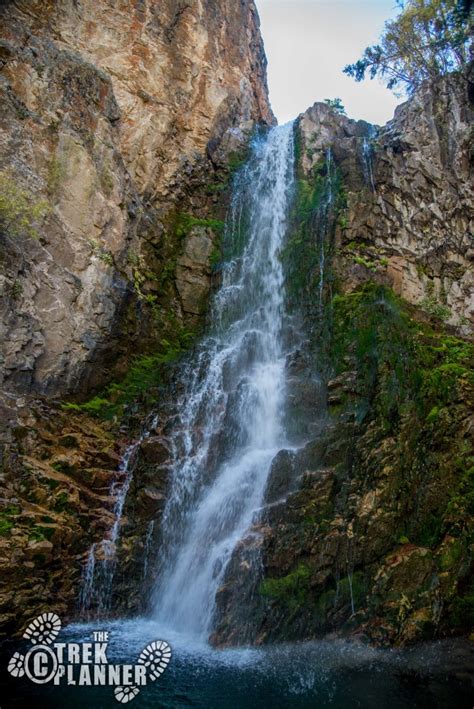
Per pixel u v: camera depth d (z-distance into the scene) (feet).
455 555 32.04
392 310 41.91
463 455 35.86
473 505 33.71
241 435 40.16
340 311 42.65
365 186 51.52
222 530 34.40
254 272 52.16
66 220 41.39
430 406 37.73
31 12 50.60
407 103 58.03
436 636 29.63
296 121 59.47
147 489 35.83
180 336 50.01
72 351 40.22
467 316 50.57
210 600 30.50
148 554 34.30
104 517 34.53
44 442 36.01
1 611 27.78
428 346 41.83
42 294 38.70
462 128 55.93
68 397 40.11
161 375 45.19
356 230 48.39
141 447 37.63
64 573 31.27
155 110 56.03
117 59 54.90
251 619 29.14
